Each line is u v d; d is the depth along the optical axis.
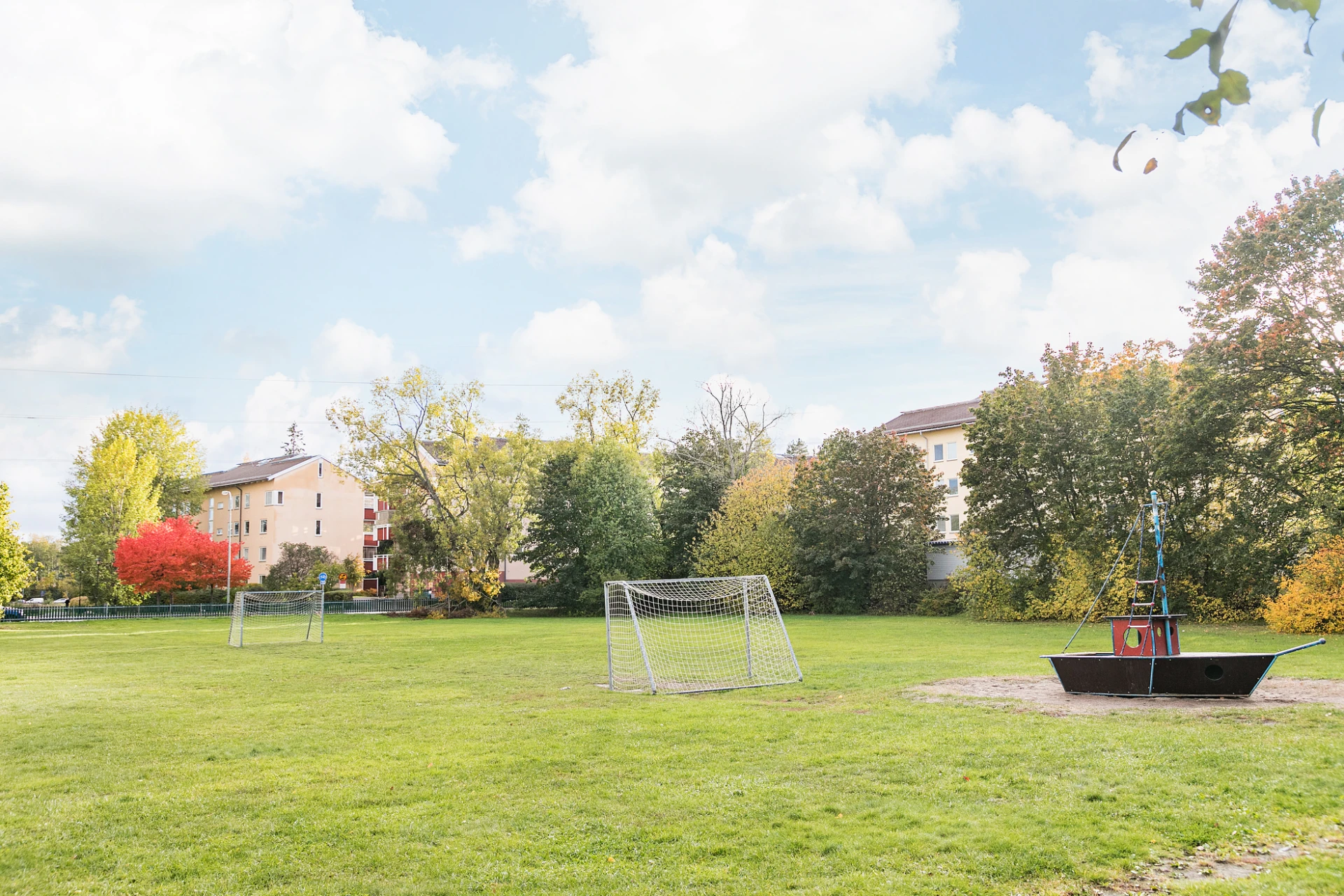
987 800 7.66
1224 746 9.36
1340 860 5.89
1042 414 36.34
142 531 54.91
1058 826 6.86
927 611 43.75
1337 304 25.38
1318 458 27.06
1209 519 30.44
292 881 6.13
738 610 42.88
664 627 35.91
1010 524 38.28
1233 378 27.31
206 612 55.09
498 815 7.64
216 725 12.84
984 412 38.88
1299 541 27.45
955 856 6.26
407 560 54.09
